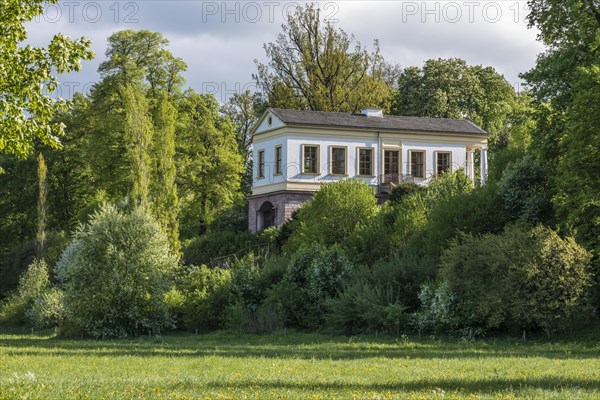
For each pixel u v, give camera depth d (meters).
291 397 17.38
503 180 53.84
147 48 94.75
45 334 60.72
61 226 102.12
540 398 17.31
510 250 43.47
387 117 89.12
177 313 57.53
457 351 36.25
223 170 97.19
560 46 55.56
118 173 89.88
